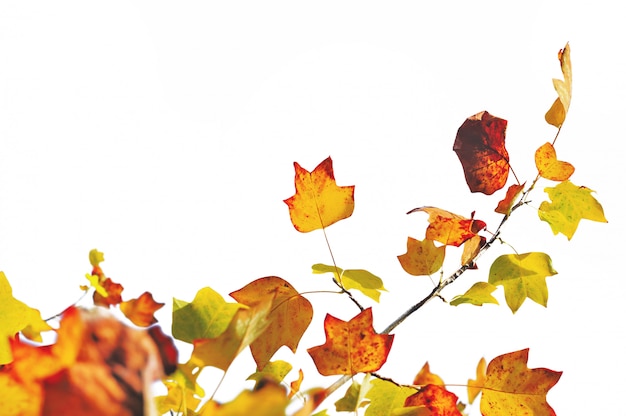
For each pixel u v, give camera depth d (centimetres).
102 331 97
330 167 204
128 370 96
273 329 195
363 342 187
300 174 204
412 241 211
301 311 196
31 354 104
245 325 165
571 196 219
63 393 93
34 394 101
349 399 186
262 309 166
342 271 206
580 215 219
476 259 214
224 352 164
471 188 218
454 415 190
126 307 182
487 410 201
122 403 94
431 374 212
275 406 98
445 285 210
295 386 190
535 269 218
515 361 201
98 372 94
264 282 197
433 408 191
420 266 210
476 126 220
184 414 172
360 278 206
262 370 192
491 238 216
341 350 187
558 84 220
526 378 200
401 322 205
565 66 221
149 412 95
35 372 102
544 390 200
